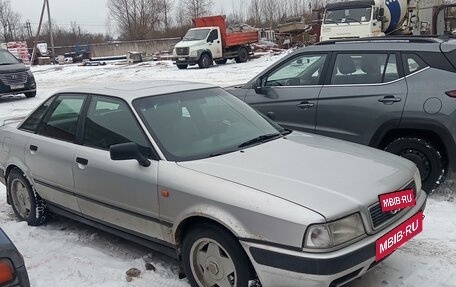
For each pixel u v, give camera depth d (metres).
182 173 3.55
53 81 25.28
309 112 6.12
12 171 5.27
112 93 4.37
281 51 33.91
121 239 4.69
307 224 2.89
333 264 2.88
